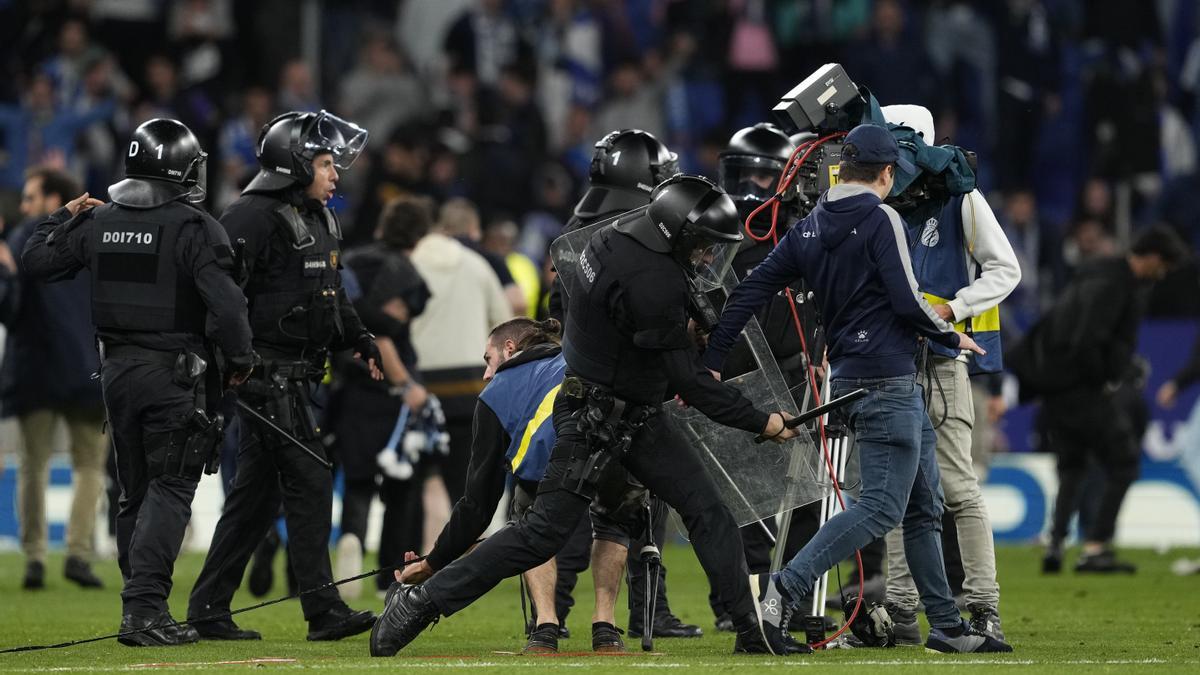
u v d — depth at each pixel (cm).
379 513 4922
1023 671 2092
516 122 6272
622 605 3359
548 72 6675
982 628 2373
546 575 2375
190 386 2450
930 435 2319
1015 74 6638
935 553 2338
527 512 2223
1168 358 5475
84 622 2922
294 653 2352
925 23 6638
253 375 2512
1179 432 5453
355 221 5703
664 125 6475
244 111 5872
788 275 2292
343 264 3366
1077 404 4172
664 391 2223
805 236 2267
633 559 2647
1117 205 6481
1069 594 3581
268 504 2602
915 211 2473
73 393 3628
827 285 2261
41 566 3684
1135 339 4188
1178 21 7044
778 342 2647
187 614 2598
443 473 3597
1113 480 4191
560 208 6075
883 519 2233
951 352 2442
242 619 3011
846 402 2186
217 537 2592
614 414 2186
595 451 2188
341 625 2538
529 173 6072
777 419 2198
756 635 2275
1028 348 4228
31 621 2941
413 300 3362
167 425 2447
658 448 2239
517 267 4944
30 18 5972
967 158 2419
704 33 6656
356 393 3397
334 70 6550
